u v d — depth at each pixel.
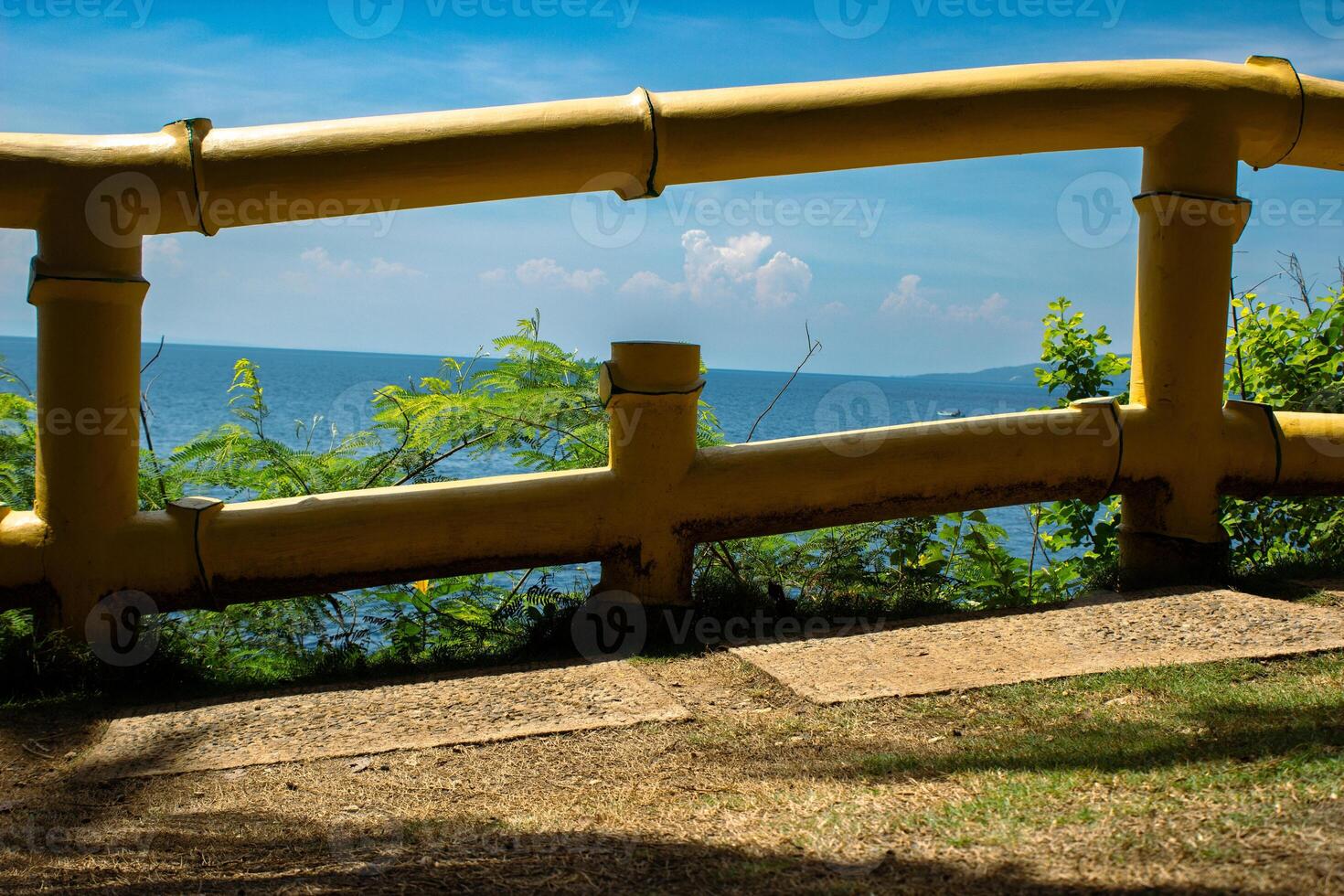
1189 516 5.72
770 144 5.12
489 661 5.14
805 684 4.36
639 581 5.22
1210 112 5.50
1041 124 5.36
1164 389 5.67
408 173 4.89
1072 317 7.35
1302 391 7.14
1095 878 2.30
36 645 4.69
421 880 2.67
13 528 4.75
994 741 3.56
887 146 5.26
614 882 2.59
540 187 5.09
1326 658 4.31
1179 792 2.81
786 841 2.78
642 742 3.83
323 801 3.40
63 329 4.67
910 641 4.89
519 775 3.56
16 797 3.51
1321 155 5.81
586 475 5.21
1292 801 2.61
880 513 5.50
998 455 5.53
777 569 6.31
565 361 7.12
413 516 5.01
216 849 3.00
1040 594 6.79
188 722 4.21
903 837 2.72
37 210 4.66
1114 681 4.14
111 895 2.64
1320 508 6.84
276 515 4.94
